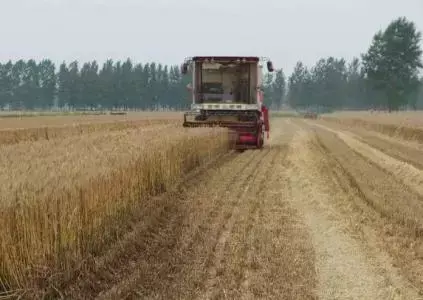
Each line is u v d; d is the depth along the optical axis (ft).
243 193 64.44
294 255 39.70
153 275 34.55
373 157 109.29
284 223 49.93
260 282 33.78
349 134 196.75
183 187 64.23
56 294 29.78
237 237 44.29
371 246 42.68
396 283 34.53
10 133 127.54
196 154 81.15
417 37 511.40
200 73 122.62
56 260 30.42
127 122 209.15
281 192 65.87
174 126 101.60
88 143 56.75
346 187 70.23
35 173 33.30
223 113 121.39
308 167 90.27
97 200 35.91
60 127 155.74
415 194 65.92
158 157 57.31
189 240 42.75
